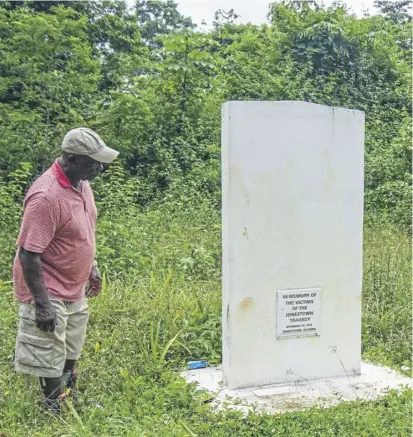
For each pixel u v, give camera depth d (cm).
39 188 325
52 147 1037
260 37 1603
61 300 343
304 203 396
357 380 409
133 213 843
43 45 1118
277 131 384
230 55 1495
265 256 390
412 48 1634
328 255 406
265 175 385
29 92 1096
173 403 355
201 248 695
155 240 761
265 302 394
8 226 731
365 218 982
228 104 373
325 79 1369
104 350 414
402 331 484
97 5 1414
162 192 1070
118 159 1081
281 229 392
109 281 587
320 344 410
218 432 321
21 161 1021
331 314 411
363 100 1391
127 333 445
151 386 376
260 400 372
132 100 1108
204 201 991
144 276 630
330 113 396
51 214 323
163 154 1133
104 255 654
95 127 1109
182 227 864
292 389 391
